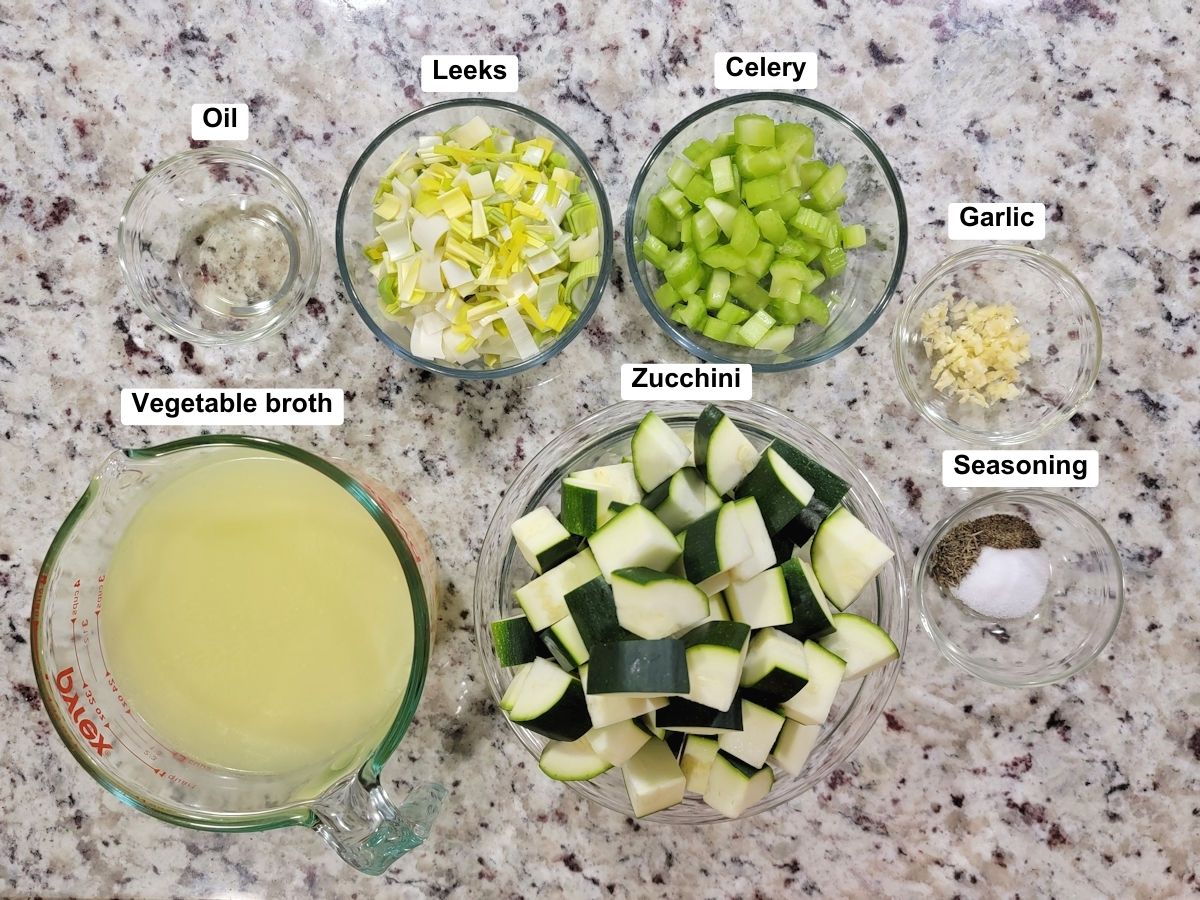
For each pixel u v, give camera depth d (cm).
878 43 41
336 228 38
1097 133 41
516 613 38
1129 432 42
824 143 40
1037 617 42
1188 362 42
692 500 33
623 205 42
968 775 42
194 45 42
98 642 36
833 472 37
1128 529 42
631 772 34
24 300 43
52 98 42
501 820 42
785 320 40
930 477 42
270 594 35
